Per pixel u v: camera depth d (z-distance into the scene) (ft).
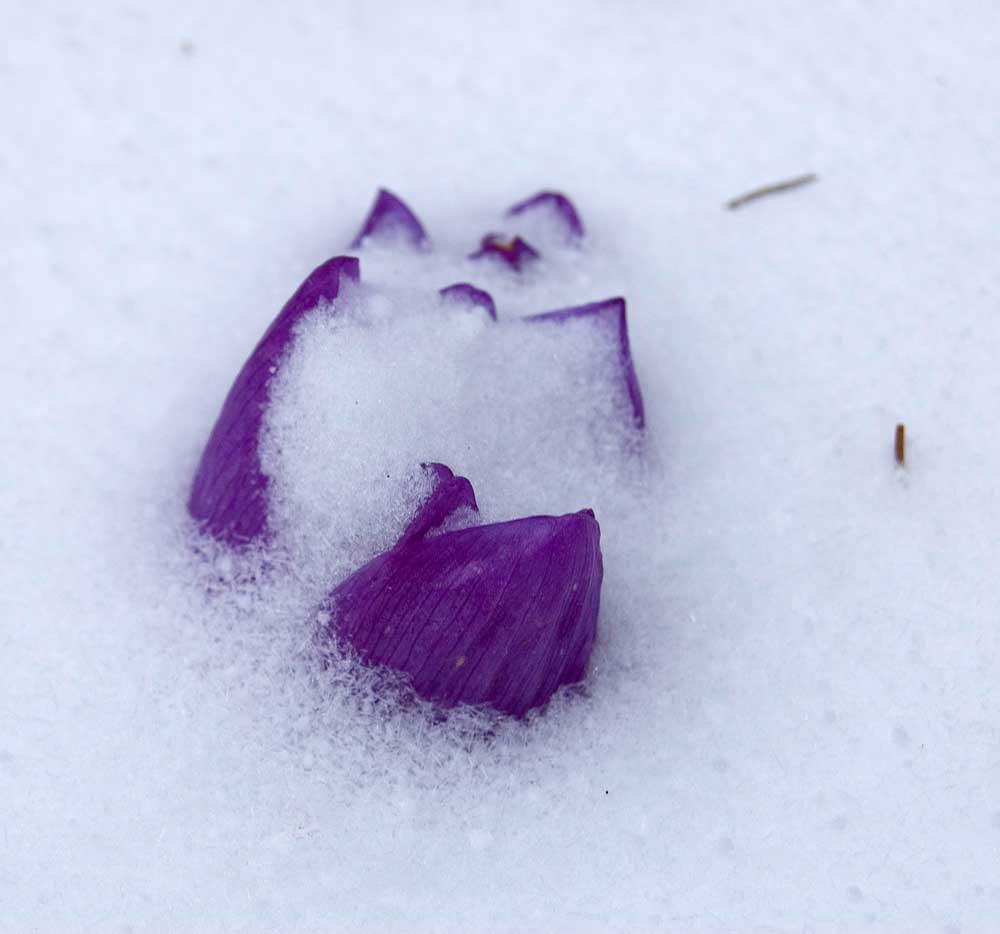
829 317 1.01
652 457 0.97
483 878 0.89
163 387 1.00
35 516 0.97
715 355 1.00
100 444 0.98
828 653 0.92
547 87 1.10
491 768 0.90
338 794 0.90
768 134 1.07
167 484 0.97
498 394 0.94
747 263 1.03
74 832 0.89
